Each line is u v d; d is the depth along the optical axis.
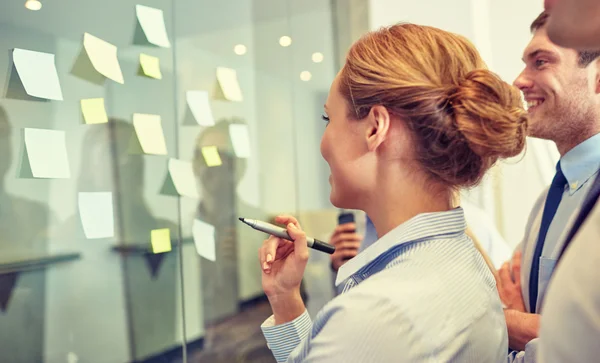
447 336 0.55
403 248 0.62
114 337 1.39
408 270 0.59
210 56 1.65
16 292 1.20
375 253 0.64
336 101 0.68
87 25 1.33
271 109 1.83
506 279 1.17
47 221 1.25
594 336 0.39
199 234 1.60
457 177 0.62
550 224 1.04
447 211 0.64
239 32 1.74
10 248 1.19
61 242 1.28
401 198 0.64
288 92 1.89
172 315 1.53
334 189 0.69
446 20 2.13
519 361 0.81
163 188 1.51
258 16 1.80
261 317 1.78
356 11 2.01
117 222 1.39
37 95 1.18
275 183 1.84
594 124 1.01
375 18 2.04
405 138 0.63
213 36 1.66
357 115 0.65
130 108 1.42
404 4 2.11
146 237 1.46
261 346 1.76
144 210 1.46
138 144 1.41
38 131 1.20
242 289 1.73
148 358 1.46
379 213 0.66
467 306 0.58
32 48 1.21
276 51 1.85
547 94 1.04
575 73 1.00
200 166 1.61
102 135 1.36
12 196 1.19
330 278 1.95
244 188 1.75
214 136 1.66
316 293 1.92
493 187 2.01
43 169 1.20
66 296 1.29
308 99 1.95
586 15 0.41
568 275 0.42
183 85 1.57
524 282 1.10
